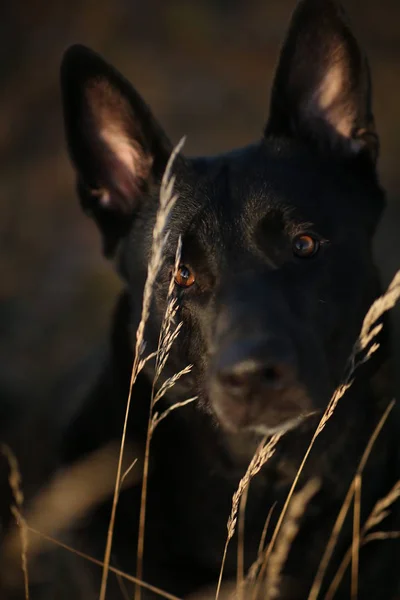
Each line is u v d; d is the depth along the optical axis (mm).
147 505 3666
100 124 3850
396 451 3877
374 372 3617
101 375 4020
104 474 3680
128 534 3680
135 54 11172
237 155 3641
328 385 3250
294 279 3244
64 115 3803
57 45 11109
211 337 3203
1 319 7008
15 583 4605
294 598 3672
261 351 2924
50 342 6621
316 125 3705
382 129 9594
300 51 3658
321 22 3594
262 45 11508
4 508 4922
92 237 8180
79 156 3869
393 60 11070
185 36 11609
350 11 12281
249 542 3697
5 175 9227
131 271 3764
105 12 11734
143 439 3703
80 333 6695
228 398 3014
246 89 10555
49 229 8320
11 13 11531
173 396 3576
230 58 11258
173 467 3672
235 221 3332
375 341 3566
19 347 6594
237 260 3275
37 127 9953
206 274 3324
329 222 3381
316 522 3645
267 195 3359
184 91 10461
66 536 3910
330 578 3656
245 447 3561
